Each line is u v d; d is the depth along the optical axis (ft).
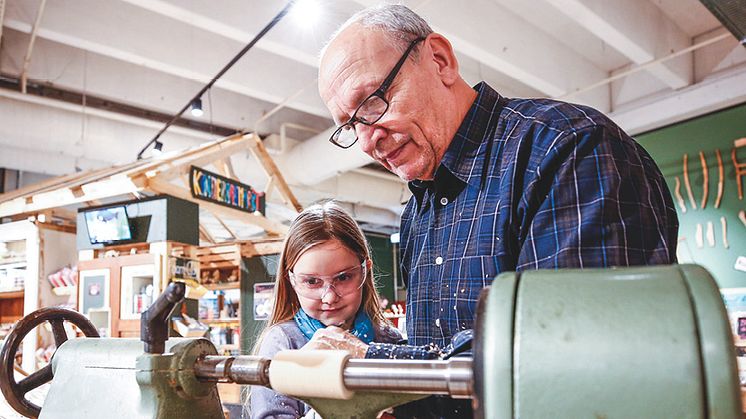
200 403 2.58
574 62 17.13
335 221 4.30
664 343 1.48
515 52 15.05
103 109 18.61
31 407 3.19
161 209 12.31
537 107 3.28
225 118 21.13
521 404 1.55
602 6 13.07
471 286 3.28
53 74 17.03
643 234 2.72
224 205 14.30
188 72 15.92
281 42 14.15
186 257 12.82
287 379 2.20
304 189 23.73
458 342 2.57
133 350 2.67
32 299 13.99
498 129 3.40
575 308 1.58
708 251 16.52
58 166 20.72
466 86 3.72
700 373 1.44
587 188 2.77
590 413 1.50
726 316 1.47
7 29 16.26
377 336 4.55
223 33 13.38
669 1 14.88
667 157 17.54
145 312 2.50
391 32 3.43
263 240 14.67
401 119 3.41
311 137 23.97
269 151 21.77
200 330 12.11
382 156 3.62
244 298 14.74
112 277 12.60
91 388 2.69
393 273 36.83
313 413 3.21
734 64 16.07
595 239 2.66
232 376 2.41
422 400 3.07
